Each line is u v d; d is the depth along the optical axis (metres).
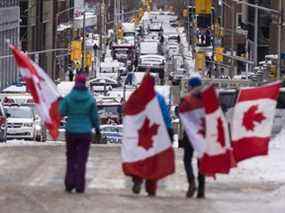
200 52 171.12
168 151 28.50
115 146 46.97
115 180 33.62
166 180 33.75
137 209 25.38
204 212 25.08
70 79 173.38
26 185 31.16
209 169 27.92
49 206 25.59
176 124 62.41
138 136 28.47
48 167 37.59
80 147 28.23
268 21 172.38
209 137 27.86
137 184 28.97
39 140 75.69
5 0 163.50
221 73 177.50
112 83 127.44
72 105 27.97
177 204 26.44
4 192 28.12
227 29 178.75
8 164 38.56
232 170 35.88
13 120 75.44
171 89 89.12
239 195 28.86
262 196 28.58
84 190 28.73
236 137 30.66
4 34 162.00
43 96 28.83
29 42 188.38
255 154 30.55
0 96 96.94
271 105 30.52
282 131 49.62
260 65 141.88
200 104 28.00
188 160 28.34
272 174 34.81
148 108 28.36
